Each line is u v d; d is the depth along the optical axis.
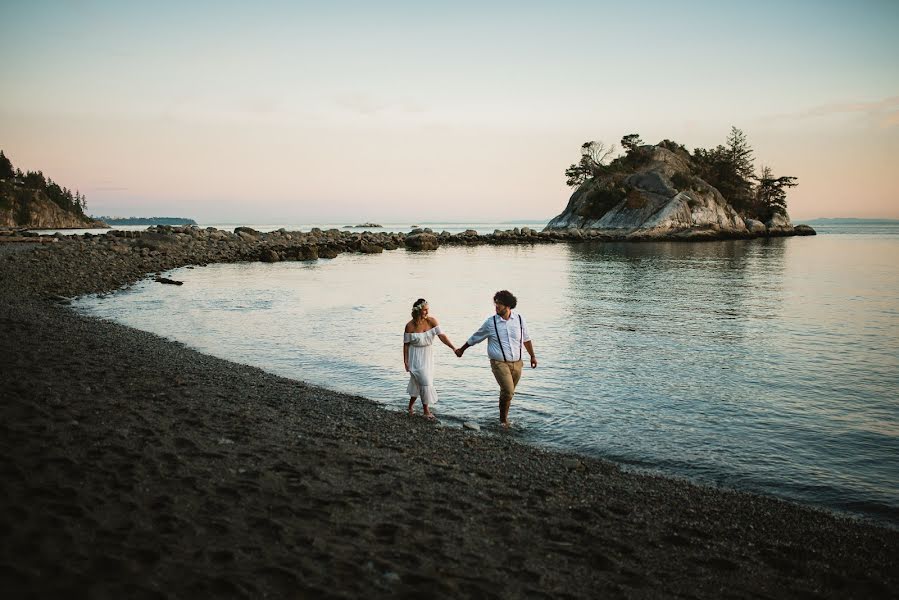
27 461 5.16
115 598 3.23
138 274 30.78
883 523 5.54
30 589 3.23
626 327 16.70
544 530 4.77
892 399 9.66
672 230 90.25
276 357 12.75
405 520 4.68
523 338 8.37
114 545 3.83
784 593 4.05
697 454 7.32
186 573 3.56
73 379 8.61
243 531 4.21
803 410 9.10
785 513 5.58
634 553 4.49
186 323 16.94
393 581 3.68
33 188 188.38
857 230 163.12
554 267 41.03
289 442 6.54
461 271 37.50
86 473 5.02
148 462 5.41
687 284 29.11
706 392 10.08
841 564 4.55
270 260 44.25
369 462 6.07
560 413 8.96
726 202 101.06
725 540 4.88
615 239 87.19
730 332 15.83
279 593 3.43
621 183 103.25
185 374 9.89
